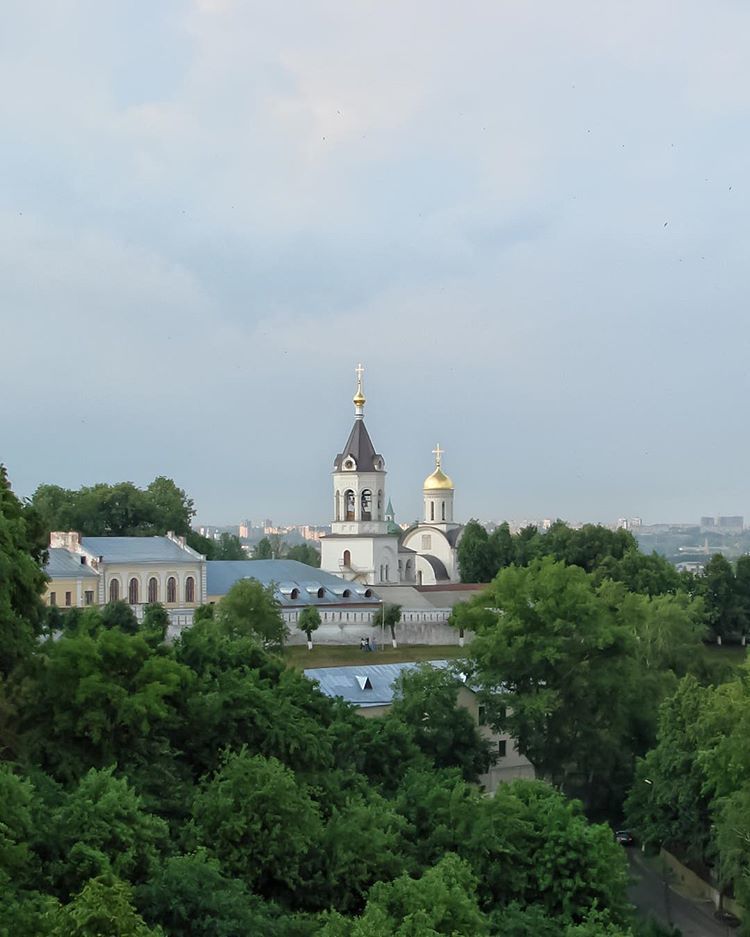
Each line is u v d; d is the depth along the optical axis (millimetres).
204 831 64688
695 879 95875
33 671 71750
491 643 109750
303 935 58656
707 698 94688
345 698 110625
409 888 58688
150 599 188375
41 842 57594
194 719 75062
